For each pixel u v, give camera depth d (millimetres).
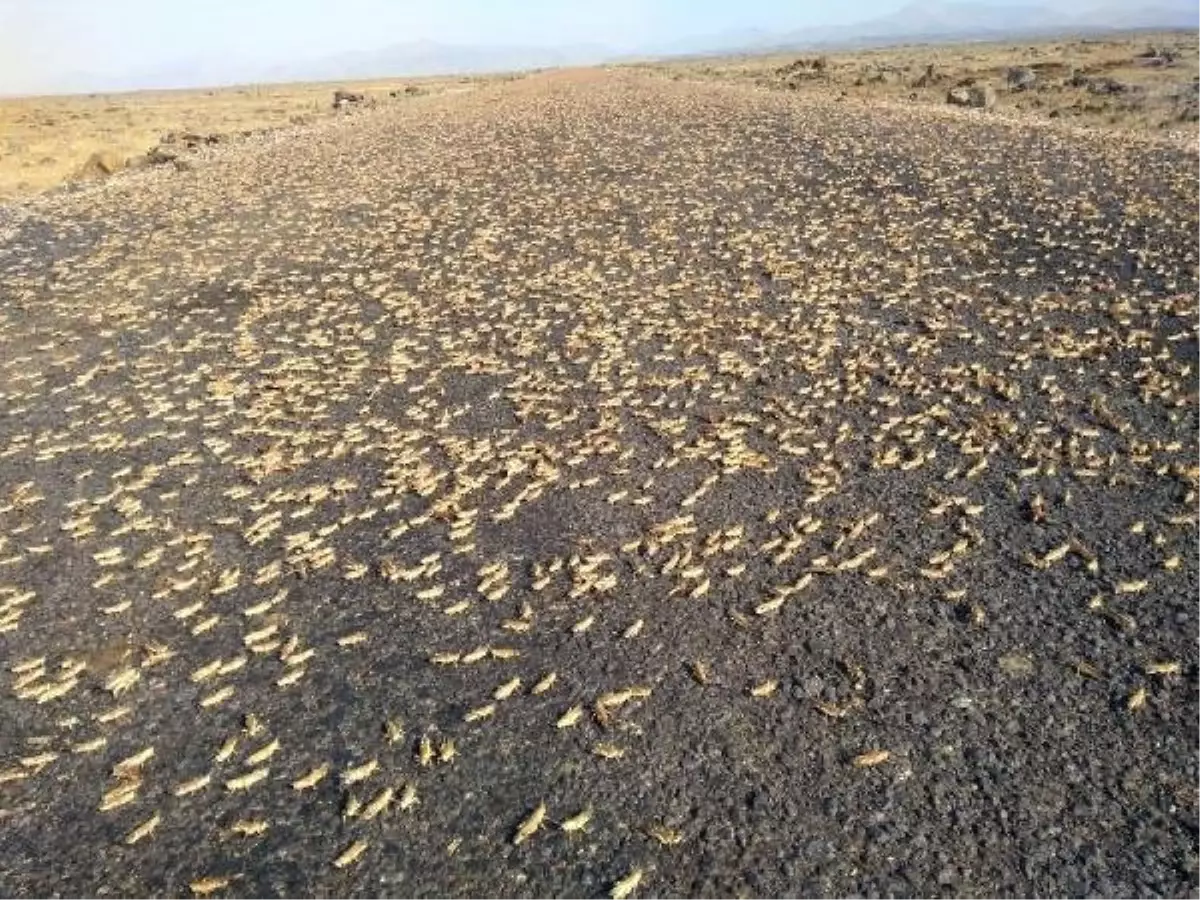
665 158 42031
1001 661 11328
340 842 9586
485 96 86625
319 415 19344
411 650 12281
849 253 26969
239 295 27141
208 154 53844
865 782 9812
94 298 27266
